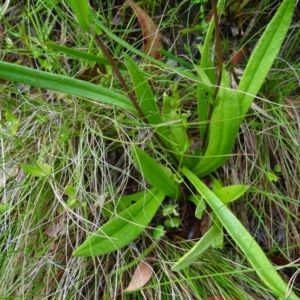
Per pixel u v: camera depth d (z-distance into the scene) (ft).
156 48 1.56
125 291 1.35
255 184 1.47
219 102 1.19
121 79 1.13
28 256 1.42
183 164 1.39
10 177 1.49
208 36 1.18
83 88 1.18
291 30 1.61
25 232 1.40
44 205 1.46
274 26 1.13
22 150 1.50
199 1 1.54
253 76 1.19
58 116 1.52
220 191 1.32
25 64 1.68
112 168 1.47
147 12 1.66
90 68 1.53
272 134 1.48
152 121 1.28
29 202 1.42
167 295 1.36
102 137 1.40
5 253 1.36
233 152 1.49
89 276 1.39
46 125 1.52
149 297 1.38
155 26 1.56
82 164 1.39
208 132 1.35
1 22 1.69
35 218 1.44
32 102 1.57
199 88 1.26
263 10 1.60
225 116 1.19
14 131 1.16
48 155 1.48
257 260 1.16
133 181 1.49
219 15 1.18
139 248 1.44
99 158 1.40
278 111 1.52
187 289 1.34
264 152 1.50
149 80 1.53
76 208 1.41
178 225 1.40
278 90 1.55
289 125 1.47
